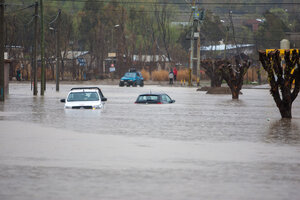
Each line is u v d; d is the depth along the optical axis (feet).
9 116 230.68
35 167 111.14
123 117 228.02
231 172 107.24
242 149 138.62
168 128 187.93
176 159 122.01
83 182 97.04
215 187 93.71
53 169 109.09
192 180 99.30
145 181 98.22
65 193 88.58
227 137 163.94
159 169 109.81
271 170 109.70
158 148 138.82
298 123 211.00
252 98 408.67
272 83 236.02
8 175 102.99
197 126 196.03
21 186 93.66
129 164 115.14
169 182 97.50
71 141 151.12
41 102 331.57
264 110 281.33
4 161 118.01
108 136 163.12
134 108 281.95
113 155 126.72
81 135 165.17
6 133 169.27
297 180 100.01
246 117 238.07
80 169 109.29
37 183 96.07
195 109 282.56
